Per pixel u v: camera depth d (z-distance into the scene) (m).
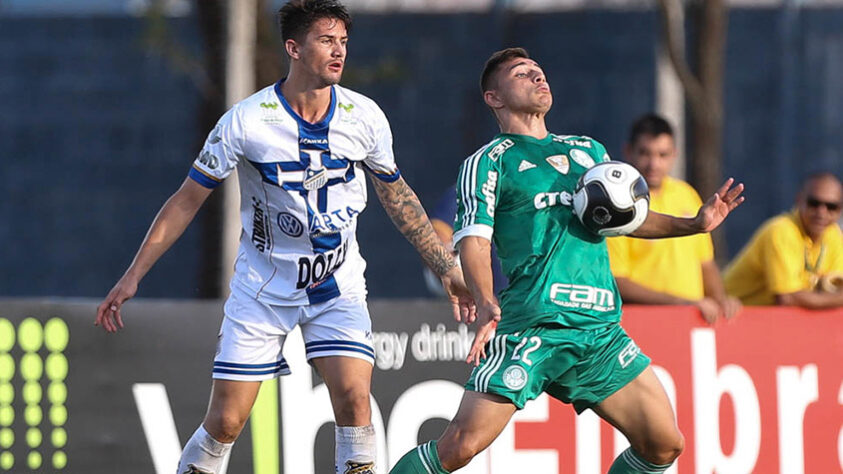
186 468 18.28
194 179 17.25
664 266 23.59
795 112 45.53
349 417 17.83
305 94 17.08
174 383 21.05
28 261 46.75
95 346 20.84
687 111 40.09
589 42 45.47
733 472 22.70
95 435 20.77
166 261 45.78
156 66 46.81
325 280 17.84
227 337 17.97
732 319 22.84
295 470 21.23
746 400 22.83
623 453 18.97
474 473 21.77
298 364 21.30
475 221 17.53
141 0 46.78
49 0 47.22
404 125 45.94
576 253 17.69
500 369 17.44
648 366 18.06
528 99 18.06
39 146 46.94
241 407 18.03
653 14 45.09
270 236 17.64
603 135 45.25
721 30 35.22
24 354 20.59
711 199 17.59
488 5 46.25
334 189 17.48
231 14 32.12
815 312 23.30
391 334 21.66
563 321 17.47
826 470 23.11
